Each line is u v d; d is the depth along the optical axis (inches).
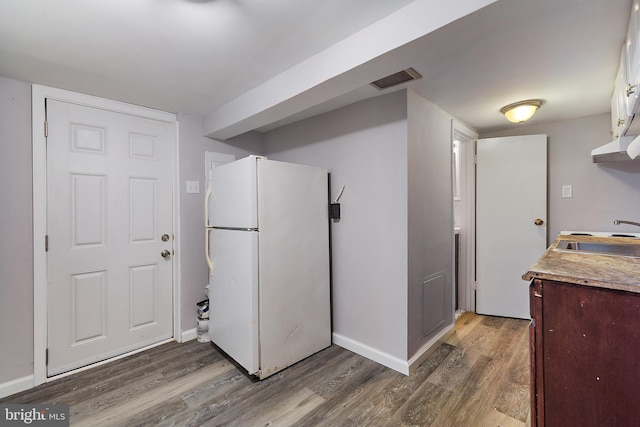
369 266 89.7
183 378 80.7
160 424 63.7
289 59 67.3
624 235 93.1
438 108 95.9
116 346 92.5
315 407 68.2
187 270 105.3
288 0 47.2
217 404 69.8
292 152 115.3
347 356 91.6
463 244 127.0
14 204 75.6
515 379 77.2
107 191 90.5
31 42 58.7
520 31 53.9
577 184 108.0
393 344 84.2
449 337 101.7
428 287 91.3
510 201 117.3
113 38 57.8
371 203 88.8
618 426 39.3
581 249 76.5
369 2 48.4
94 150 88.2
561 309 43.1
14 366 75.4
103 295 90.0
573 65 67.1
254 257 78.8
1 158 73.9
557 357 43.6
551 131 113.0
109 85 80.4
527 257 115.0
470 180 124.6
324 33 57.1
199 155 108.7
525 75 72.8
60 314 82.6
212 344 101.5
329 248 100.7
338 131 97.4
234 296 85.1
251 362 78.4
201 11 49.8
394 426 61.8
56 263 81.9
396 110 82.3
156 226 100.7
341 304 98.3
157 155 100.9
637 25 43.2
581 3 46.2
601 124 103.2
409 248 81.7
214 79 77.3
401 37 50.3
